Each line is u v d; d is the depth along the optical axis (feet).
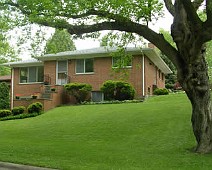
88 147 38.68
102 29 37.06
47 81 94.68
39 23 36.29
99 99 88.74
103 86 82.94
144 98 81.92
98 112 65.77
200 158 30.96
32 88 98.63
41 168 27.30
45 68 96.02
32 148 37.73
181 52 33.68
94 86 89.71
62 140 45.47
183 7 33.19
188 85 33.81
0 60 105.40
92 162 29.14
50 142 43.73
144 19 36.22
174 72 134.00
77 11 34.30
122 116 58.65
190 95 34.24
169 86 131.54
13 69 101.71
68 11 34.22
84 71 91.66
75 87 86.84
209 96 34.06
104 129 50.62
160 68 111.75
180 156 32.14
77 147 38.63
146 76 88.22
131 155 32.86
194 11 31.07
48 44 42.86
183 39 33.14
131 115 58.65
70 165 27.71
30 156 32.27
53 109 78.54
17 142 43.68
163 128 47.93
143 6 34.71
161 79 115.75
